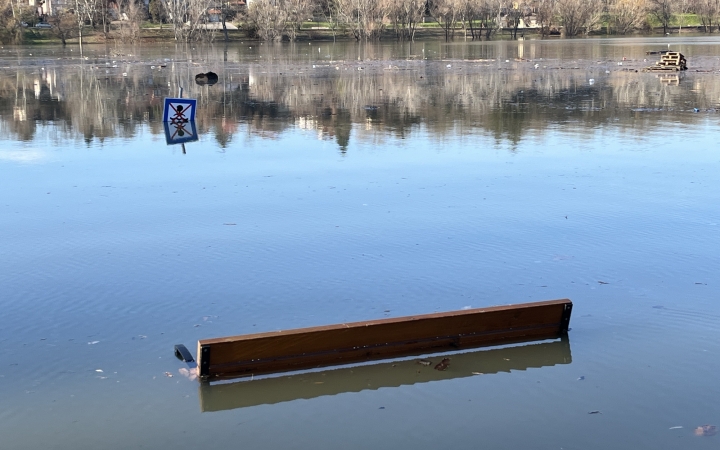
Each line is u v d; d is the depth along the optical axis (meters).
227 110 34.38
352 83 47.97
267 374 9.40
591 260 13.34
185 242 14.36
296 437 8.10
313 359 9.55
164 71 60.50
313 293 11.85
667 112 31.98
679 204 16.92
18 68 64.06
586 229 15.09
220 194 18.00
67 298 11.70
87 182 19.39
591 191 18.11
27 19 121.31
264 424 8.34
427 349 9.99
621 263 13.20
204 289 12.02
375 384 9.20
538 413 8.53
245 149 24.00
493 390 9.05
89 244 14.30
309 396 8.92
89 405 8.64
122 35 115.94
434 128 28.16
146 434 8.12
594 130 27.28
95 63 71.06
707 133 26.33
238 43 117.75
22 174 20.39
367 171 20.47
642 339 10.30
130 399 8.77
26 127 29.00
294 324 10.73
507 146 24.20
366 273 12.70
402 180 19.33
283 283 12.25
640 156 22.33
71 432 8.13
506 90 42.31
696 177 19.48
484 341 10.20
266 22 117.50
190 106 30.17
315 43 117.06
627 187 18.50
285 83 48.53
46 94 42.16
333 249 13.89
